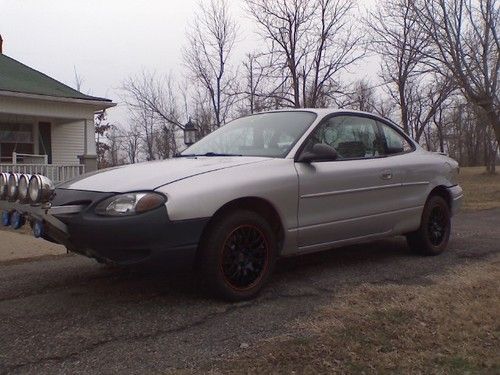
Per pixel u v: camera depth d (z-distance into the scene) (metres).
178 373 2.97
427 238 5.82
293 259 5.65
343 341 3.42
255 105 23.05
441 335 3.58
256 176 4.23
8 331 3.58
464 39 16.31
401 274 5.05
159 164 4.52
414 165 5.66
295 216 4.48
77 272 5.20
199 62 24.86
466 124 34.31
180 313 3.90
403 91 22.44
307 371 3.02
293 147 4.65
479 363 3.21
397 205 5.40
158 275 4.91
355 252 6.04
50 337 3.47
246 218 4.12
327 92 21.98
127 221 3.65
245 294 4.15
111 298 4.28
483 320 3.85
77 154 18.64
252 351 3.25
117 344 3.36
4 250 6.52
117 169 4.48
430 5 16.88
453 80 16.81
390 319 3.80
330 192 4.73
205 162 4.45
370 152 5.38
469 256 5.90
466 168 55.69
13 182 4.19
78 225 3.79
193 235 3.84
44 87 16.81
